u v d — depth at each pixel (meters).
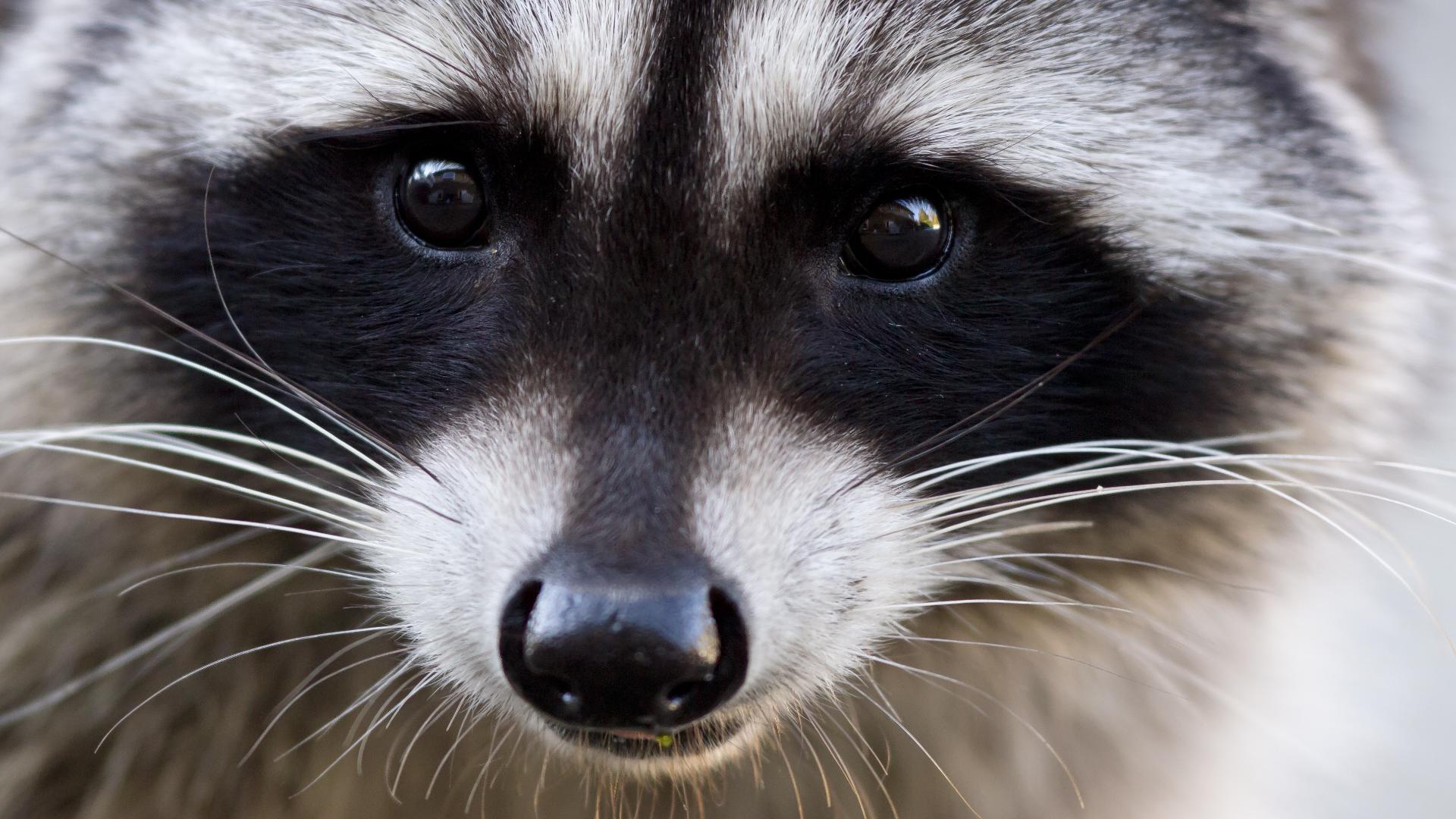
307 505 1.07
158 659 1.08
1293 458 1.06
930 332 1.05
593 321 1.04
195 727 1.08
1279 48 1.07
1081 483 1.07
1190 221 1.06
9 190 1.07
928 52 1.05
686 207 1.04
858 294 1.05
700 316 1.04
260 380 1.06
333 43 1.05
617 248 1.04
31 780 1.08
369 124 1.05
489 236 1.05
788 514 1.04
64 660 1.08
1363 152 1.08
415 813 1.09
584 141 1.04
